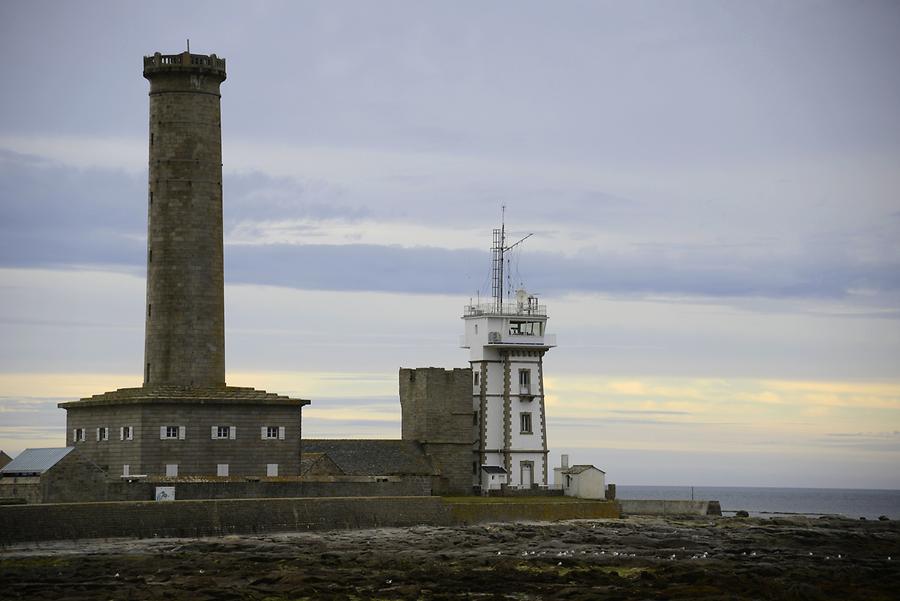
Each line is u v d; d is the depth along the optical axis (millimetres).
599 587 103125
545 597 98938
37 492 133000
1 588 99812
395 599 97062
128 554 117938
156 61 149875
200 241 149000
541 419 189375
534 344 188375
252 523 136500
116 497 135500
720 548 133125
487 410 186625
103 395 151125
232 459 147500
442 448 178875
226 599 96000
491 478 185000
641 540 137625
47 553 118250
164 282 148250
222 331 150500
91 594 97500
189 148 149500
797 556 126375
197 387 147750
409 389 181500
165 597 96375
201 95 150125
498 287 190500
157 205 149125
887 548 137500
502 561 117938
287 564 113688
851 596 100500
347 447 174375
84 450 152125
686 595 98188
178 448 145125
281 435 150250
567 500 176500
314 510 141125
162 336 148000
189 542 127250
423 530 143125
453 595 99250
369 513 145500
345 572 109750
